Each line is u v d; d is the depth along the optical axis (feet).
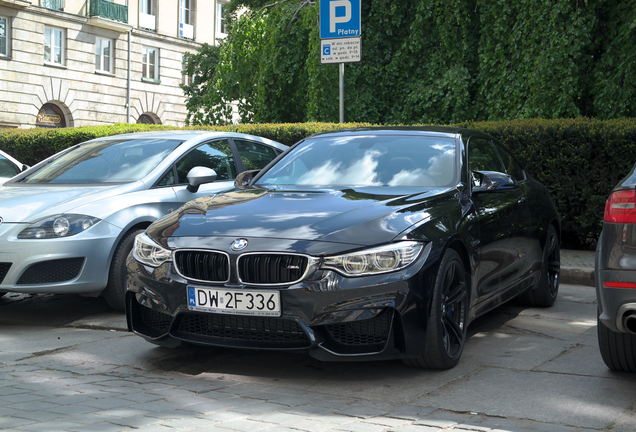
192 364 15.34
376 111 49.14
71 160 23.07
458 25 46.47
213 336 14.21
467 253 15.35
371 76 49.49
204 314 14.06
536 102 41.27
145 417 11.77
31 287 18.70
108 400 12.77
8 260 18.63
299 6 53.62
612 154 29.40
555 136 30.22
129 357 15.96
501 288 17.58
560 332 18.20
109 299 19.93
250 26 56.85
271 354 16.01
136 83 123.95
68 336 18.06
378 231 13.85
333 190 16.31
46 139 40.86
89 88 116.88
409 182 16.83
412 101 47.19
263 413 12.06
